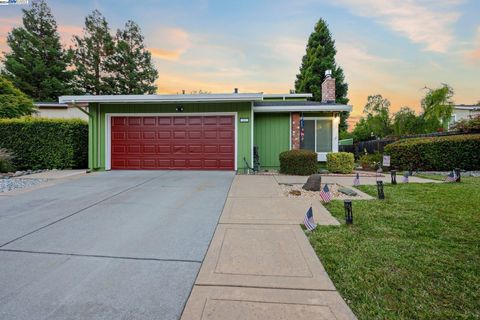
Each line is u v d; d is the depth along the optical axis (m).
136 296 2.00
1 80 13.63
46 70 22.33
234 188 6.18
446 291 2.04
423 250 2.75
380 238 3.10
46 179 7.39
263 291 2.05
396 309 1.83
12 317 1.76
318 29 25.75
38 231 3.41
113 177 7.73
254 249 2.84
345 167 8.95
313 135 10.41
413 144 9.50
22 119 9.61
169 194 5.54
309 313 1.79
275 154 10.46
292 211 4.32
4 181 7.09
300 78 27.66
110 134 9.63
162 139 9.59
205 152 9.51
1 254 2.74
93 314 1.79
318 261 2.54
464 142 8.95
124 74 26.09
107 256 2.69
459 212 4.05
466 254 2.65
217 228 3.52
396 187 6.14
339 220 3.82
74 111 16.42
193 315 1.78
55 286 2.14
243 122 9.37
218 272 2.36
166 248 2.89
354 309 1.83
